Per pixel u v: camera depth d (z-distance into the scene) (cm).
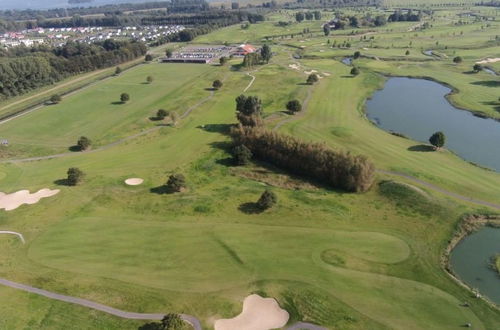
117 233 6034
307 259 5312
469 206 6525
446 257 5431
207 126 10656
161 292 4806
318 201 6731
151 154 9106
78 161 8900
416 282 4916
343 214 6350
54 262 5438
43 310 4588
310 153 7706
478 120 10812
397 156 8475
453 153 8719
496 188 7119
